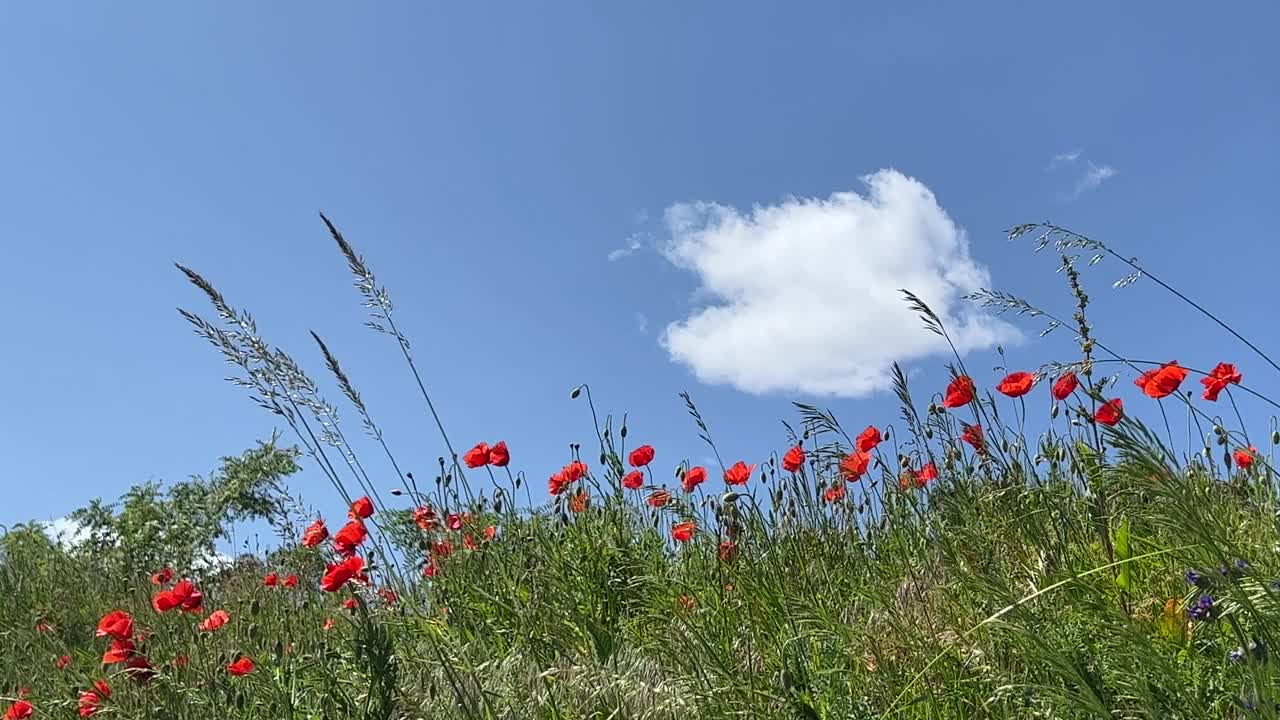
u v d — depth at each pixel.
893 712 1.19
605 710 1.46
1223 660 1.01
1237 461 1.40
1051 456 1.53
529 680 1.58
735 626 1.56
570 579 1.97
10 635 2.53
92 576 3.40
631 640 1.75
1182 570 1.17
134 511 3.69
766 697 1.24
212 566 3.05
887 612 1.43
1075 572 1.20
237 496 3.35
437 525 2.12
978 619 1.27
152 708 1.63
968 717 1.15
